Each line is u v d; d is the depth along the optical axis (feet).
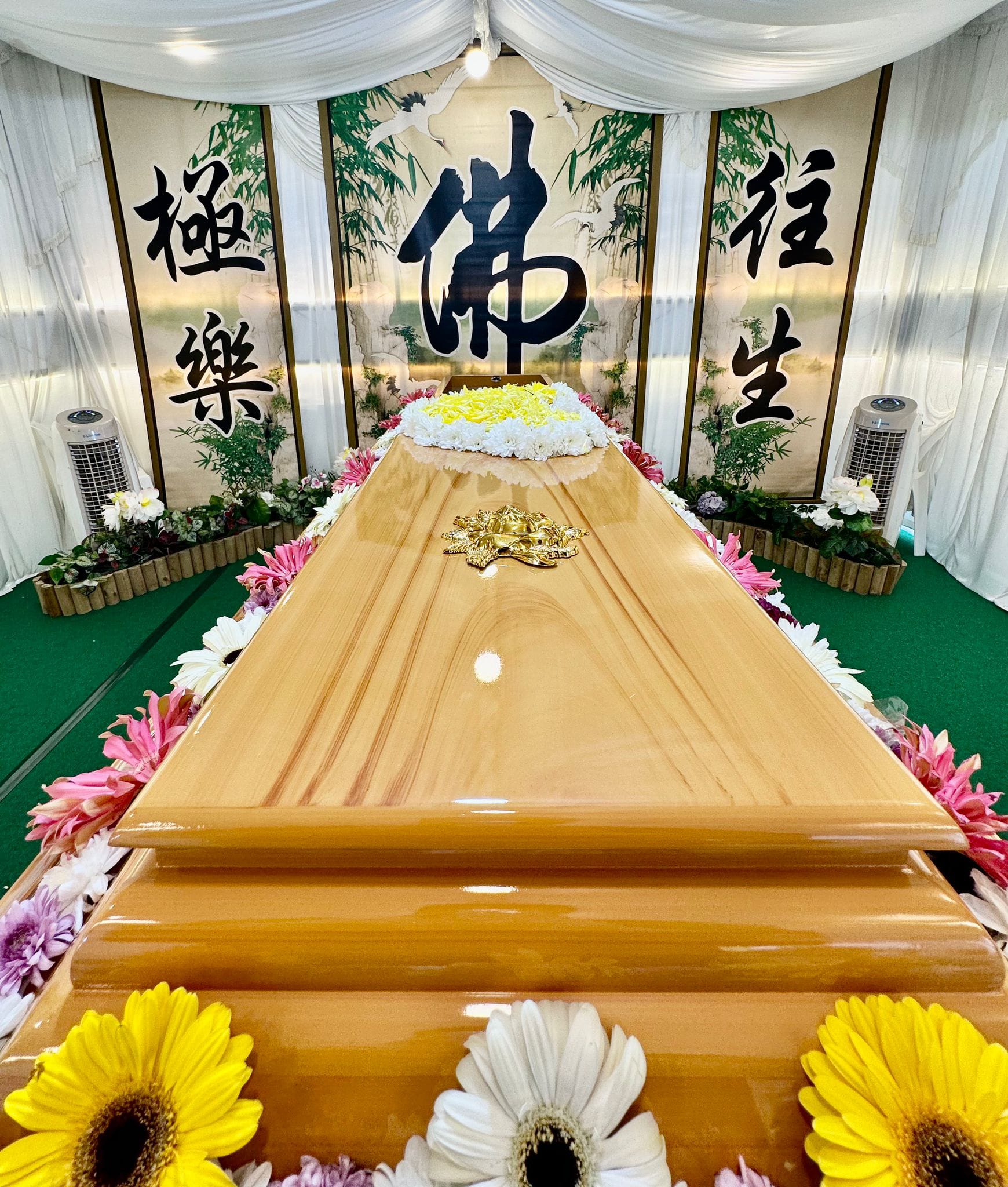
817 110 11.87
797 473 14.19
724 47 10.54
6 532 11.89
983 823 3.06
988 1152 1.69
